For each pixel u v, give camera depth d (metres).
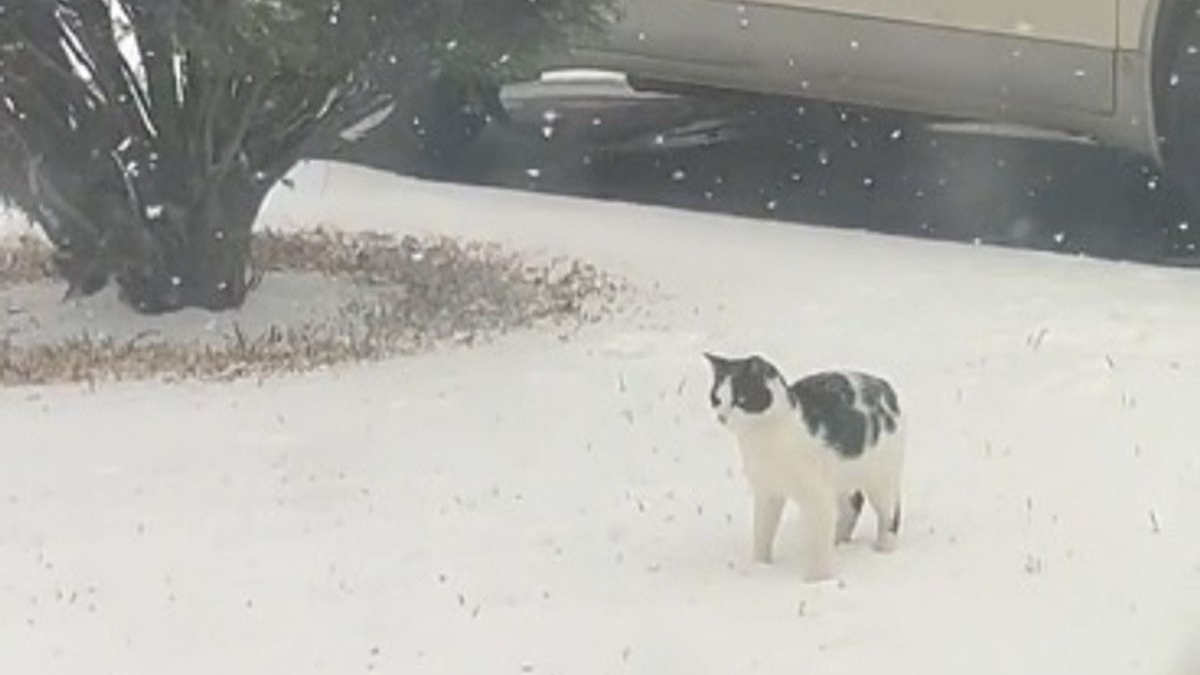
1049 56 13.49
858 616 7.46
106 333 11.55
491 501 8.75
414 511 8.66
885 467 7.90
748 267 12.77
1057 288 12.12
